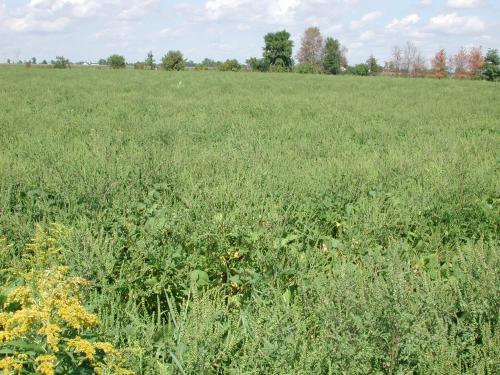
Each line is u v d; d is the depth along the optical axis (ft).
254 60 277.85
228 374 10.16
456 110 56.85
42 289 9.75
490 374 9.53
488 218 19.43
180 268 14.46
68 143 31.37
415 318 10.09
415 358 9.87
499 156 30.25
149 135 35.17
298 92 85.71
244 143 32.58
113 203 17.90
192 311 11.10
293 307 11.34
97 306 11.59
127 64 244.22
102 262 12.88
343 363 9.49
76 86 82.84
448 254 16.89
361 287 11.36
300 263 14.28
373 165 25.11
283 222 17.04
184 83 99.50
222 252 15.30
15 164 23.65
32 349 9.37
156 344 10.67
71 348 9.63
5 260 14.06
